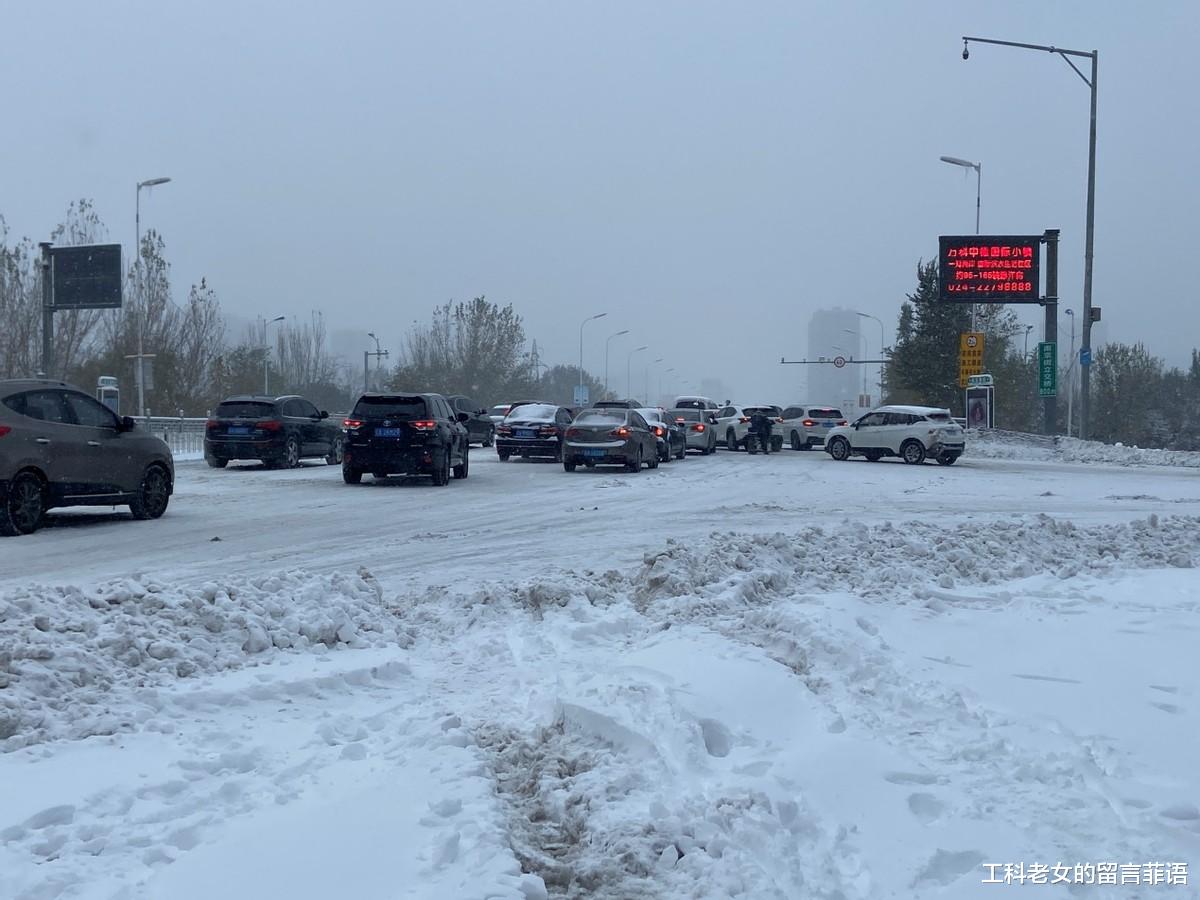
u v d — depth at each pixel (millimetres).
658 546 12938
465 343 81438
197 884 3707
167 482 16031
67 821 4219
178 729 5391
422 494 20344
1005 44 33594
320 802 4473
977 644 7281
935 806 4516
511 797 4688
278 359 76812
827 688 6141
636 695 5641
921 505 19172
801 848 4086
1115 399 71000
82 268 34469
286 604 7387
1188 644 7344
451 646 7582
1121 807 4461
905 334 66250
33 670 5559
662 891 3797
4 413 13367
